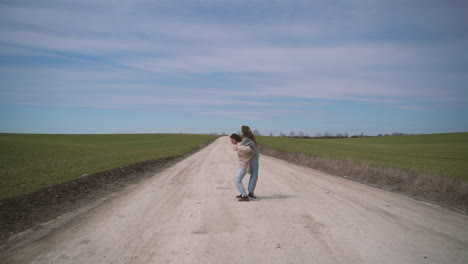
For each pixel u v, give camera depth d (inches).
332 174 546.9
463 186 317.4
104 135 3508.9
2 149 1151.6
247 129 308.3
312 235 184.5
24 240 183.5
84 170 488.1
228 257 149.6
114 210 262.7
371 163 738.2
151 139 2979.8
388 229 196.1
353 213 241.9
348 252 154.9
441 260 142.9
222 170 600.7
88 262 146.5
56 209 267.0
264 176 501.4
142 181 456.1
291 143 2108.8
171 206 274.8
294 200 297.6
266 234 187.6
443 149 1712.6
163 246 167.6
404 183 393.4
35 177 406.9
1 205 242.1
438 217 229.1
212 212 249.0
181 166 698.2
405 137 3587.6
